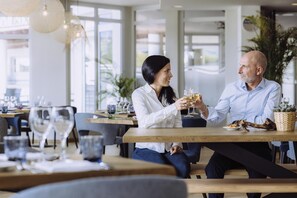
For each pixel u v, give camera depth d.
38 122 2.04
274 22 9.90
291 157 4.72
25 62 11.10
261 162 3.36
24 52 11.10
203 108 3.47
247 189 3.31
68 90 11.10
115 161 1.90
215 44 11.37
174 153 3.57
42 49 10.98
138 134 2.97
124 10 12.02
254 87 3.88
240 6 10.41
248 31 10.34
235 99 3.93
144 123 3.49
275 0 9.62
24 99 11.09
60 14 7.06
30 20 7.05
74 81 11.27
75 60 11.29
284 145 5.51
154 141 2.86
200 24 11.42
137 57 12.12
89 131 6.39
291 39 9.69
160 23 11.74
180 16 11.51
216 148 3.33
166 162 3.52
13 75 11.12
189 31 11.51
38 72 11.00
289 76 10.91
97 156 1.84
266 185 3.31
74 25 8.77
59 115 2.02
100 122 6.07
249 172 3.64
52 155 2.00
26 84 11.11
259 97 3.86
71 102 11.23
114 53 11.92
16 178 1.59
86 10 11.47
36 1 5.96
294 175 3.38
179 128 3.47
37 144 9.20
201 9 11.02
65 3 11.12
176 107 3.43
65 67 11.01
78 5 11.33
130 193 1.33
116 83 11.55
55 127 2.02
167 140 2.87
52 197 1.27
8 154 1.81
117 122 5.90
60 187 1.28
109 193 1.30
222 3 10.06
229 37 10.94
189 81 11.59
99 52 11.70
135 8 12.02
